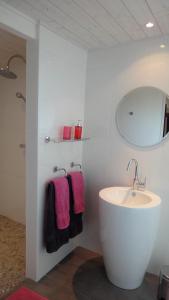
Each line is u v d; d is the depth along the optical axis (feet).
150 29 5.66
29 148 5.87
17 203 9.53
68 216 6.49
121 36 6.13
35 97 5.64
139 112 6.57
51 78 5.98
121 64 6.73
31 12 4.98
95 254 7.63
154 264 6.67
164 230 6.42
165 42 6.02
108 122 7.11
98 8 4.70
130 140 6.74
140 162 6.65
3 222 9.57
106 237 5.85
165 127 6.23
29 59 5.62
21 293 4.14
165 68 6.09
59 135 6.51
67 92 6.65
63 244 6.65
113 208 5.48
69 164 7.12
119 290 6.05
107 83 7.02
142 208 5.26
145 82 6.41
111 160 7.16
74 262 7.18
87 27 5.63
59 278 6.42
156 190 6.48
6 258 7.20
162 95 6.21
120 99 6.84
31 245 6.18
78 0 4.42
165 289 5.61
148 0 4.32
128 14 4.91
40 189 6.00
